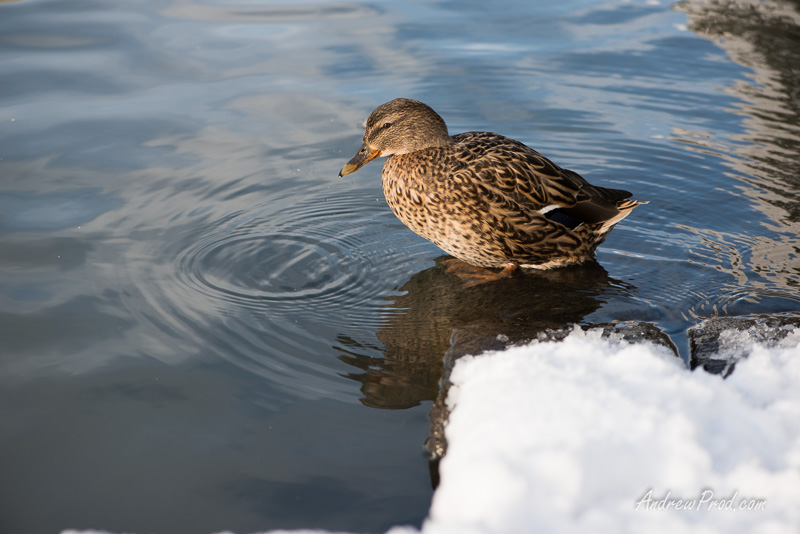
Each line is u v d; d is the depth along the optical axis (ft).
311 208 24.20
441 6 41.04
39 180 25.03
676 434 12.19
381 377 16.65
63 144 27.35
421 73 33.40
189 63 34.14
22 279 19.92
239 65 34.01
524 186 20.31
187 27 37.91
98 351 17.29
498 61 34.53
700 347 16.26
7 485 13.66
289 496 13.52
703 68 33.63
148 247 21.67
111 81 32.32
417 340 17.95
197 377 16.52
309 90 31.96
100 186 24.84
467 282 20.67
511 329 17.33
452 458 12.59
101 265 20.71
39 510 13.17
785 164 26.14
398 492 13.58
